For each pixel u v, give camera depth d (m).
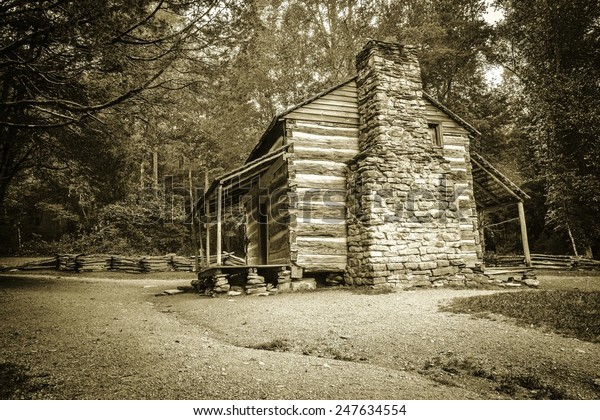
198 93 7.77
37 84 7.37
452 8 25.14
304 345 5.39
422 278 10.95
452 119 13.62
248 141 27.62
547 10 22.22
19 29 5.82
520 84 26.12
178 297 10.95
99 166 13.77
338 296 9.51
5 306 8.32
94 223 26.41
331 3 24.14
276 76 24.52
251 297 10.02
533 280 11.55
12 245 29.81
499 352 4.86
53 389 3.56
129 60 6.59
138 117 8.06
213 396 3.43
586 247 21.30
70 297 10.33
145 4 5.79
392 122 11.88
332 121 12.61
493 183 14.26
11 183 18.66
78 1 5.11
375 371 4.25
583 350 4.85
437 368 4.45
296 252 11.48
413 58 12.62
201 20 6.55
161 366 4.25
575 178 20.48
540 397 3.67
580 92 20.83
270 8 23.02
